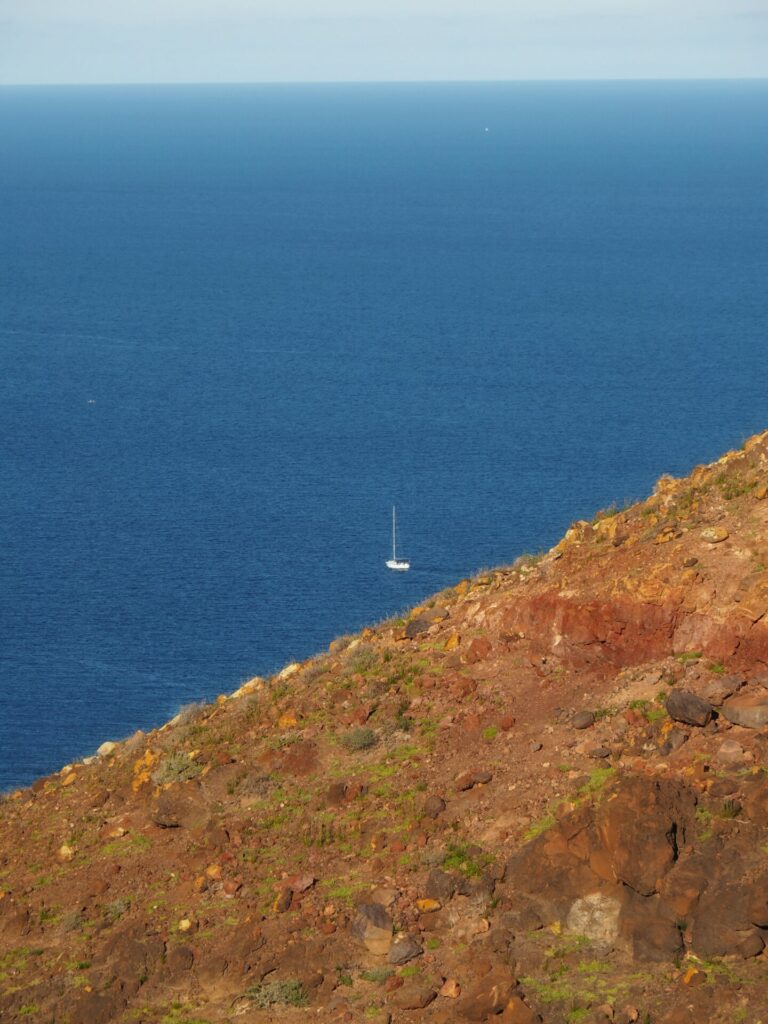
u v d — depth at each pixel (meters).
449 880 40.06
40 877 45.78
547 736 45.69
